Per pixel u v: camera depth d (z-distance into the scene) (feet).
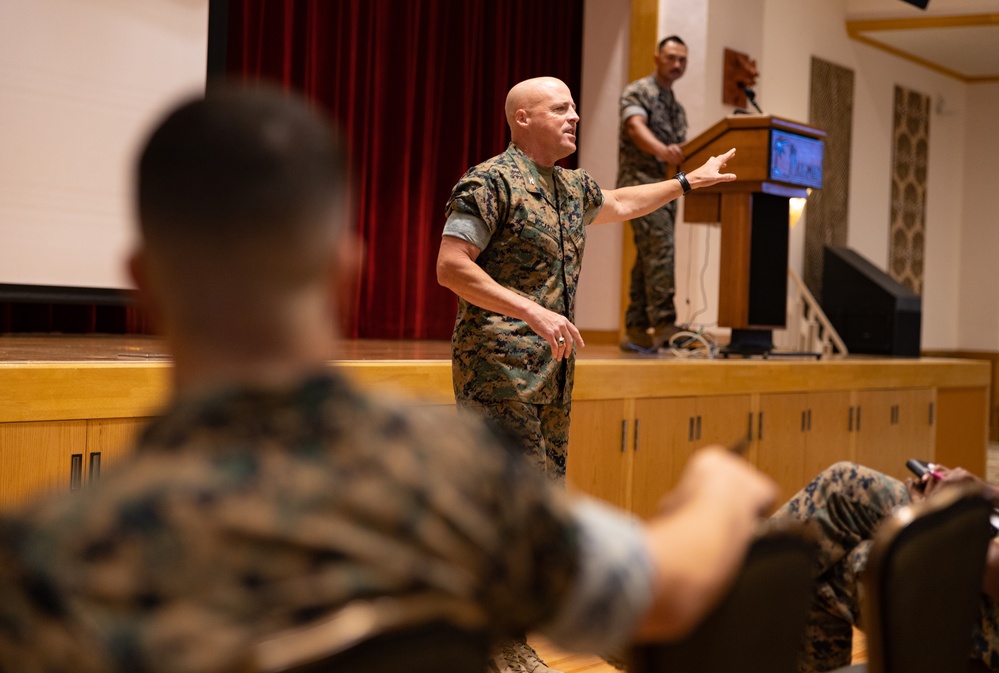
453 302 21.13
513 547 2.21
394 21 20.06
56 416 8.08
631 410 12.82
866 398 16.52
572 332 7.39
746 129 15.14
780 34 24.62
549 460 8.14
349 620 1.92
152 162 2.16
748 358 15.29
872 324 23.71
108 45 14.15
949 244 30.68
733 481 2.69
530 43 21.75
